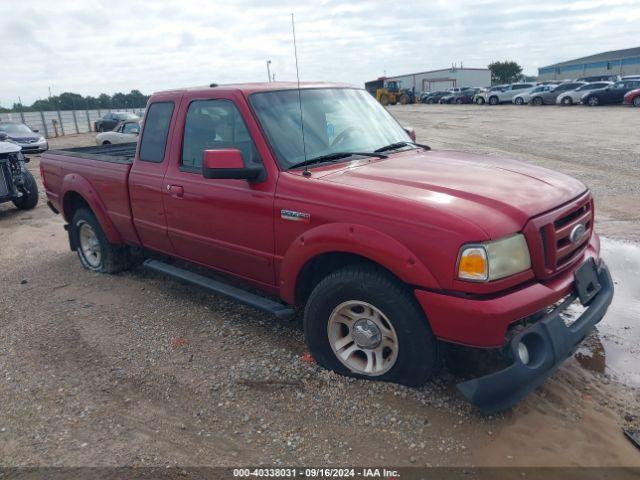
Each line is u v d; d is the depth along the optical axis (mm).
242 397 3432
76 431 3191
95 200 5387
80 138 31062
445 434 2984
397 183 3336
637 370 3586
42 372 3861
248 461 2877
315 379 3543
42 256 6836
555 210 3146
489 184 3322
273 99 4023
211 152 3467
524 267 2947
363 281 3188
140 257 5965
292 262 3502
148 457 2941
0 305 5164
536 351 2941
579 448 2844
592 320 3207
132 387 3617
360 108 4555
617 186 9180
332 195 3305
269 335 4242
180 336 4301
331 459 2855
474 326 2820
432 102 57562
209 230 4164
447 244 2834
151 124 4719
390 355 3328
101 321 4660
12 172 9617
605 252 5926
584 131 19062
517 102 41656
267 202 3631
